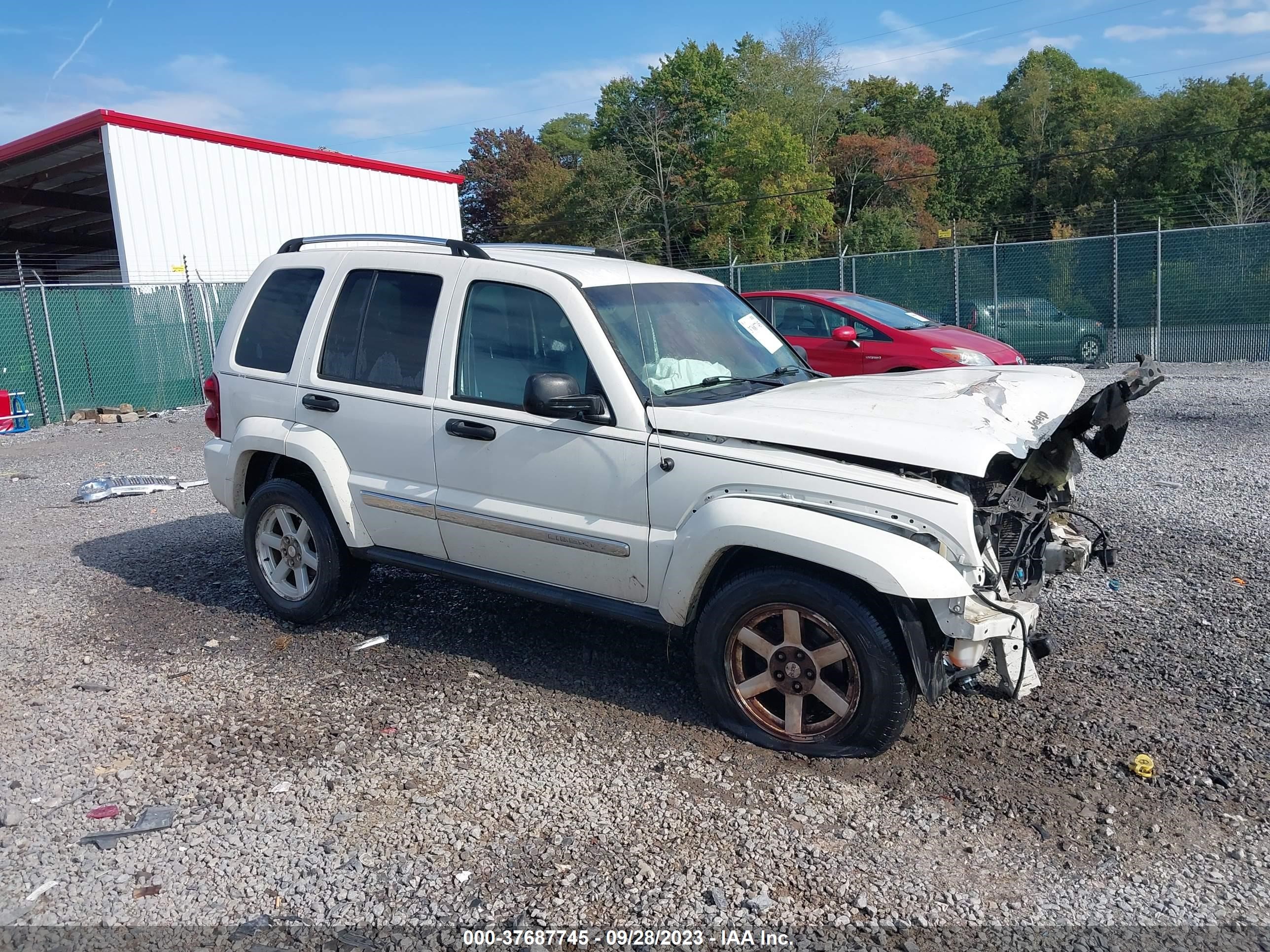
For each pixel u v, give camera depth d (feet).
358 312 16.75
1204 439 33.91
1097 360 59.16
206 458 18.78
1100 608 17.94
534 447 14.39
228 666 16.17
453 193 96.99
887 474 12.04
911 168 194.59
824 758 12.66
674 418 13.29
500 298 15.15
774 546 12.16
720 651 13.17
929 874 10.34
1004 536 13.70
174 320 65.10
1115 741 13.07
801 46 195.31
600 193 162.61
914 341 36.81
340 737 13.53
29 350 55.98
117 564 22.39
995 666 12.44
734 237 161.38
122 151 67.10
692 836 11.04
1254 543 21.42
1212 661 15.47
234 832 11.21
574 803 11.74
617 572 13.93
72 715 14.34
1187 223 171.53
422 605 18.88
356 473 16.56
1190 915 9.67
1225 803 11.60
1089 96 222.07
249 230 75.97
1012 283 61.98
